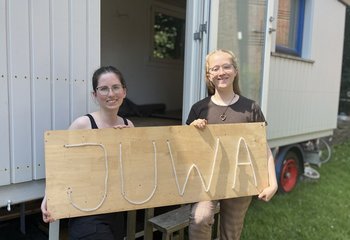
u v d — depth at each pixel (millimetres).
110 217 1897
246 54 3375
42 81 2061
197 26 2992
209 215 2008
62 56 2133
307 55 5207
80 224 1818
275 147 4723
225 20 3131
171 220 2568
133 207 1874
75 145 1745
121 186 1844
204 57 2969
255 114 2150
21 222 2676
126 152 1849
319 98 5633
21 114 1993
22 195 2076
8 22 1902
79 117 2072
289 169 5031
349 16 10281
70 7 2145
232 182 2082
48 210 1701
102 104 1948
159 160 1925
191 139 1994
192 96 3021
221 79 2092
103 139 1799
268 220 3775
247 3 3326
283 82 4707
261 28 3484
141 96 5719
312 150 5602
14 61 1939
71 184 1742
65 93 2166
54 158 1713
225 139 2062
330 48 5758
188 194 1998
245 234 3393
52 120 2123
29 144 2039
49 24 2062
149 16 5754
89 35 2248
